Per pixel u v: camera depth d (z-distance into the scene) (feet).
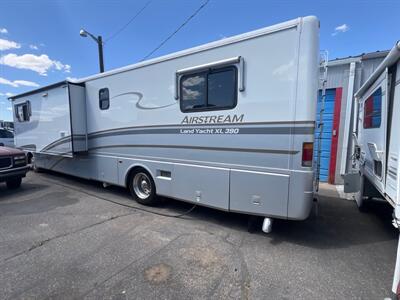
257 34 9.91
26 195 17.95
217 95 11.18
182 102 12.41
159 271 8.52
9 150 19.35
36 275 8.35
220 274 8.35
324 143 22.93
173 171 13.16
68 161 20.83
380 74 10.11
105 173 17.25
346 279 8.13
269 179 10.16
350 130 21.49
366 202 14.65
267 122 9.97
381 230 12.03
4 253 9.78
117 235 11.26
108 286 7.75
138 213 14.08
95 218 13.35
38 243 10.55
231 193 11.16
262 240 10.80
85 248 10.11
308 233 11.59
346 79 21.40
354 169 16.94
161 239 10.84
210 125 11.50
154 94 13.55
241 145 10.68
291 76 9.35
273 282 7.95
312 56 8.98
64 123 18.08
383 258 9.44
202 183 12.05
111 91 15.93
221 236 11.15
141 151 14.64
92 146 17.99
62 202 16.20
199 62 11.63
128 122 15.08
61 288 7.69
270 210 10.28
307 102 9.14
